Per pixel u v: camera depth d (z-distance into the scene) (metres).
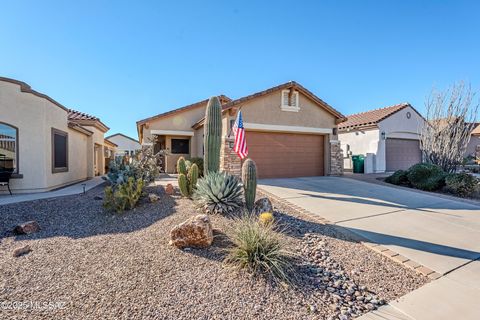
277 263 4.11
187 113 20.09
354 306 3.47
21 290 3.53
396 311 3.39
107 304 3.23
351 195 10.10
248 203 6.78
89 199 8.99
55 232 5.99
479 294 3.76
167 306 3.23
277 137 14.72
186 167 9.22
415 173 12.73
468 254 5.02
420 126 20.77
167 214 6.68
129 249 4.75
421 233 6.07
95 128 18.39
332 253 4.90
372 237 5.78
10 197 9.41
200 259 4.36
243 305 3.34
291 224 6.24
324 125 15.72
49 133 11.37
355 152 21.48
